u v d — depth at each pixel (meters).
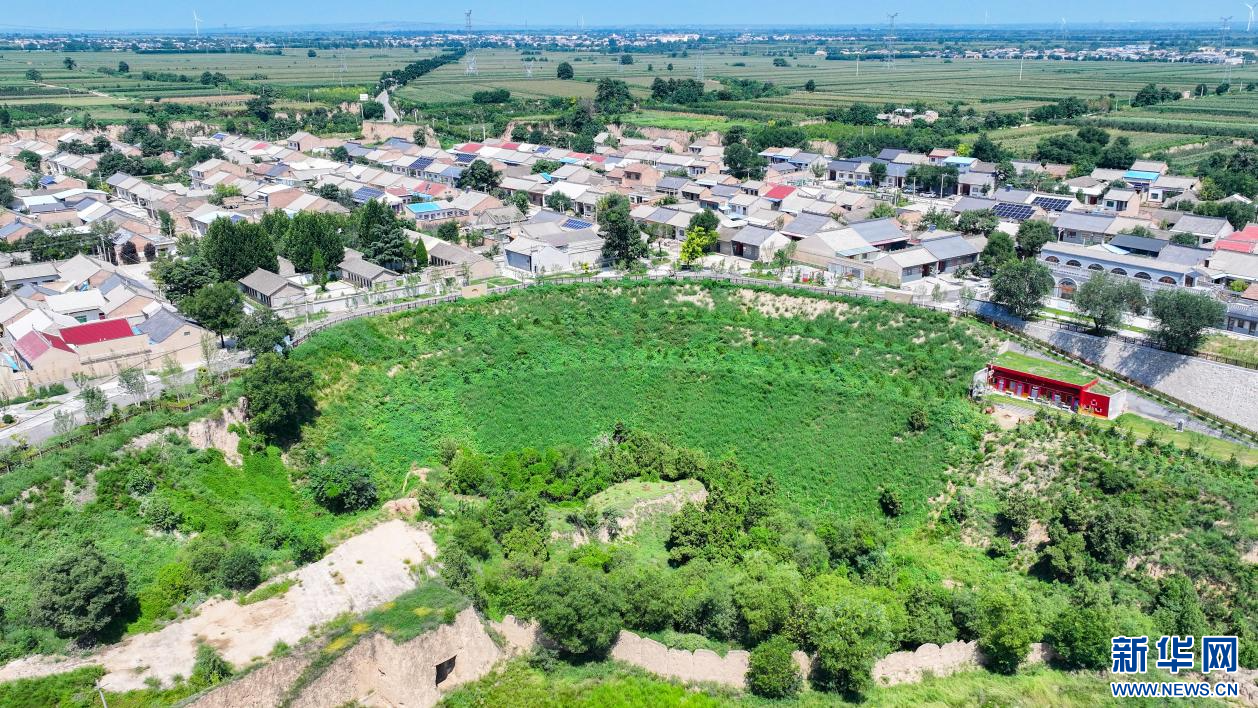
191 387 99.75
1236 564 77.31
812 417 104.69
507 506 85.12
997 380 106.81
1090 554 81.25
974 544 87.38
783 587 71.38
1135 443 92.56
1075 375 103.94
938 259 147.50
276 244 158.62
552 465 98.38
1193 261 138.25
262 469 91.25
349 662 63.12
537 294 128.88
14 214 182.50
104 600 65.12
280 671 61.34
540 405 109.69
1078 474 89.12
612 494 92.75
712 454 104.81
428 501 87.12
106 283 140.00
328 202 197.62
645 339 120.69
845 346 115.06
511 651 69.88
